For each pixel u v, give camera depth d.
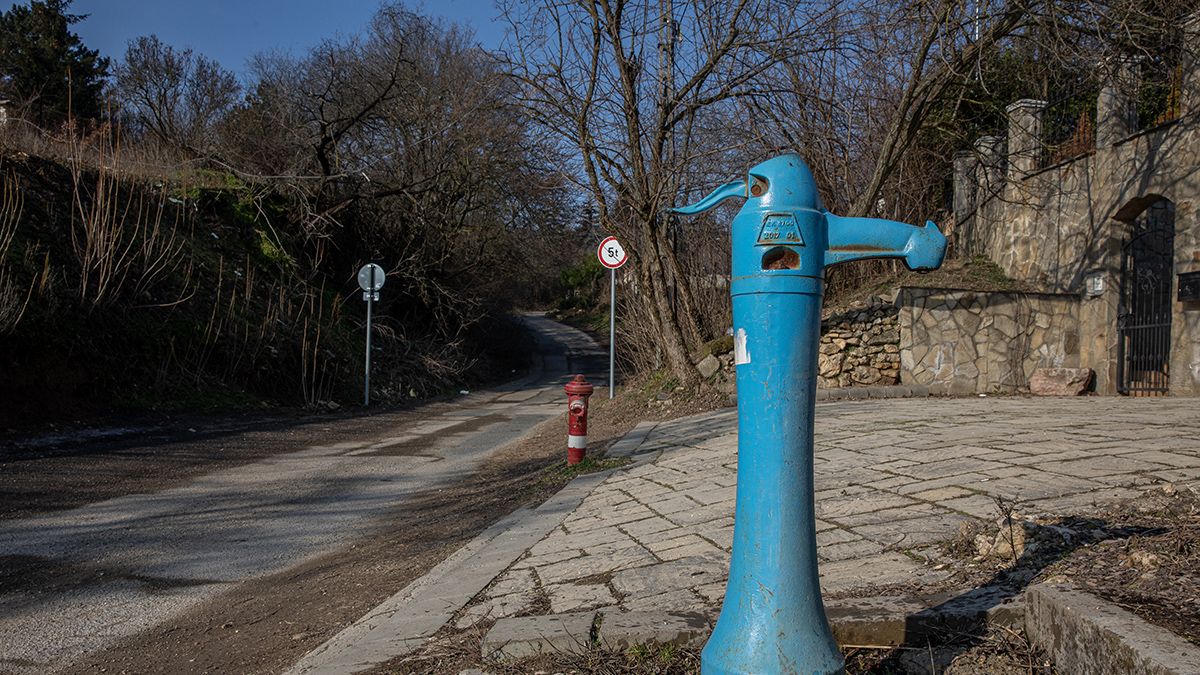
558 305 62.75
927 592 3.39
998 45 11.59
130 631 4.28
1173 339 11.26
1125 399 10.75
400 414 15.98
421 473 9.02
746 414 2.36
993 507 4.62
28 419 10.55
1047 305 12.98
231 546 5.96
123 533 6.24
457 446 11.16
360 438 11.96
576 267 59.16
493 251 29.39
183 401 13.47
